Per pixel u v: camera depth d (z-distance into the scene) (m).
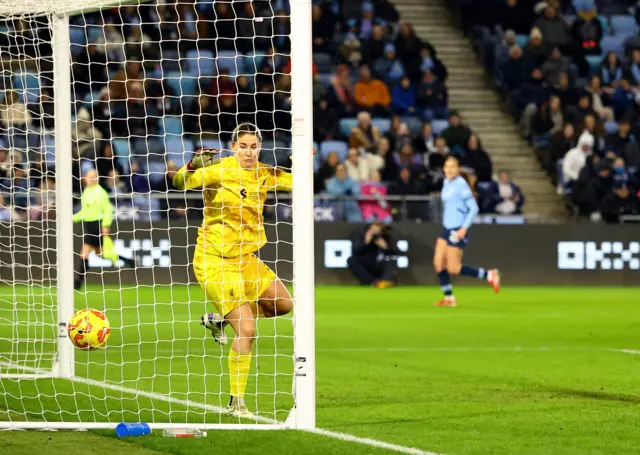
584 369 21.28
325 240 47.44
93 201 37.41
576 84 57.44
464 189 37.84
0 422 14.16
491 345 25.94
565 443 13.22
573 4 60.09
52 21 19.86
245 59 51.00
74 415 15.25
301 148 14.07
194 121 48.91
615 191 50.91
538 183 54.28
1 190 42.44
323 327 30.41
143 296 39.91
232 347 15.30
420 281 47.81
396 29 57.06
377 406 16.27
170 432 13.48
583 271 48.31
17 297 37.62
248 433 13.64
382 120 53.81
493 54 57.91
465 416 15.30
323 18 55.53
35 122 43.66
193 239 45.00
